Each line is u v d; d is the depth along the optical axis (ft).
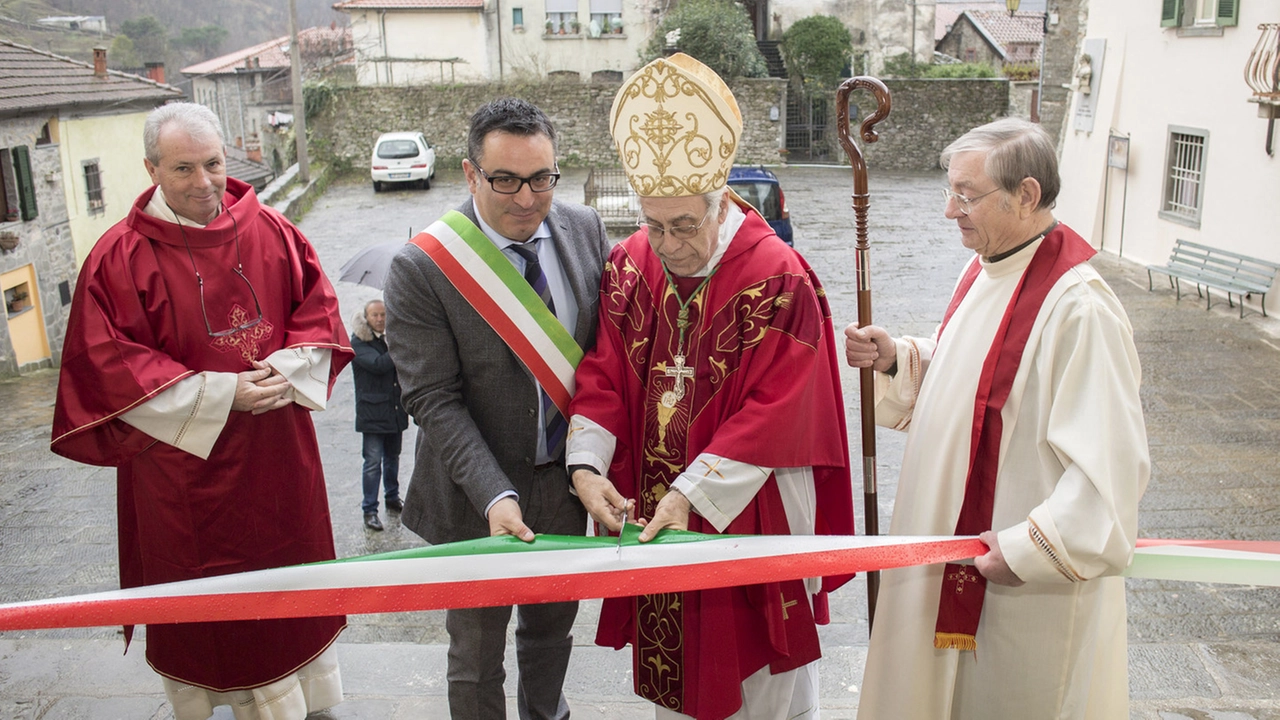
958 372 7.59
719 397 7.86
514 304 8.35
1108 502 6.54
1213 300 38.34
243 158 128.67
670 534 7.35
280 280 9.82
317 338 9.81
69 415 8.84
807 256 50.83
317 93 87.56
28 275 59.57
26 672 11.19
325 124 88.43
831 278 45.88
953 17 132.77
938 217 62.08
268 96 128.36
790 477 8.11
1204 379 28.73
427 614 16.83
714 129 7.00
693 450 7.93
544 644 9.30
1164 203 43.50
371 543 20.36
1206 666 11.07
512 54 96.27
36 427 32.30
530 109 7.94
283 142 114.62
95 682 10.98
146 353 8.95
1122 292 40.42
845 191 73.51
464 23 95.50
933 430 7.74
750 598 8.00
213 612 7.20
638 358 8.24
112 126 69.21
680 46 87.97
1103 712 7.73
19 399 38.65
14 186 58.08
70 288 64.18
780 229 44.91
